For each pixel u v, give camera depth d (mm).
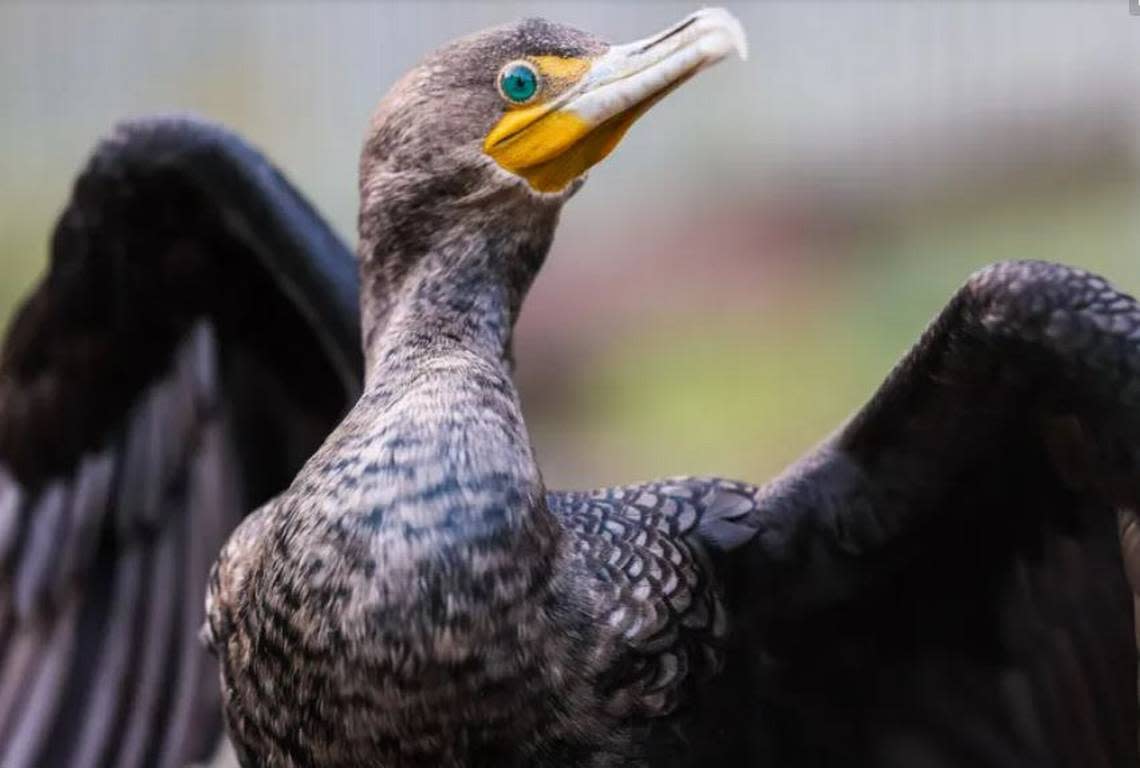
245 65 28859
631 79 8898
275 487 11078
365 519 7938
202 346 10906
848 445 8930
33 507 10992
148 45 29047
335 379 10836
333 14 28672
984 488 8859
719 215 26344
